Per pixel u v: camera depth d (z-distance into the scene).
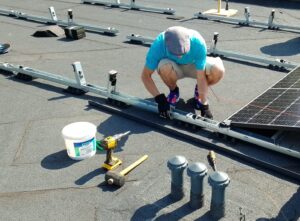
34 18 12.03
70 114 6.19
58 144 5.37
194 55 5.25
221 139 5.28
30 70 7.52
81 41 9.96
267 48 9.17
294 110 4.98
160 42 5.30
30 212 4.14
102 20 12.04
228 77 7.54
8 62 8.59
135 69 8.07
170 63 5.50
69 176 4.69
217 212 3.87
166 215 4.02
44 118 6.09
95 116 6.10
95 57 8.84
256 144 4.99
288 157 4.86
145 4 14.06
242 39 9.88
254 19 11.77
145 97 6.80
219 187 3.70
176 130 5.51
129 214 4.07
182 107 6.32
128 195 4.34
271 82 7.29
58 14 12.90
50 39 10.17
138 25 11.41
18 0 15.05
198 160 4.94
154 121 5.82
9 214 4.13
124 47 9.47
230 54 8.41
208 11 12.37
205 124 5.36
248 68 7.99
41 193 4.42
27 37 10.40
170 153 5.10
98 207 4.18
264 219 3.92
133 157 5.02
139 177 4.64
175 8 13.35
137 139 5.43
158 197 4.29
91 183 4.56
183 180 4.19
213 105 6.39
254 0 14.19
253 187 4.41
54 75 7.23
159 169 4.77
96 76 7.75
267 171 4.68
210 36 10.19
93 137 4.95
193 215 4.00
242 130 5.18
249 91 6.91
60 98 6.76
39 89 7.15
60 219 4.04
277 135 5.07
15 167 4.89
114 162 4.82
